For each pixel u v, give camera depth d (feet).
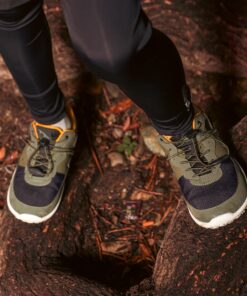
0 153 8.33
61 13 8.38
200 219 5.76
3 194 8.03
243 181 5.88
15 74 5.44
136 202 7.61
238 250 5.51
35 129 6.45
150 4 8.17
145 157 8.00
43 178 6.53
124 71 4.31
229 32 7.93
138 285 6.06
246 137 6.43
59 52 8.43
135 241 7.33
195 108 5.92
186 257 5.81
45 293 5.99
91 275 6.86
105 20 4.07
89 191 7.61
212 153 5.83
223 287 5.38
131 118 8.38
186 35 8.16
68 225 6.99
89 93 8.59
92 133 8.20
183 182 5.90
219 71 8.33
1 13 4.73
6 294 6.21
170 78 4.77
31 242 6.60
